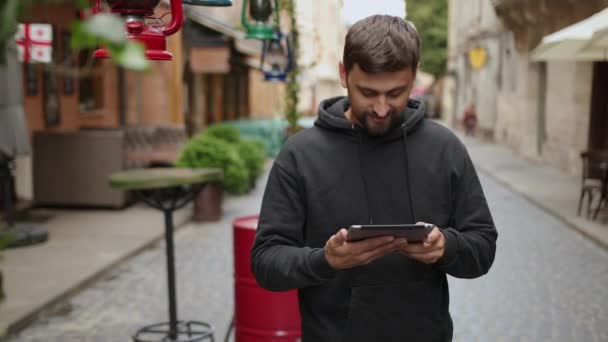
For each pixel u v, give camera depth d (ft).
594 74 52.06
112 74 47.47
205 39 48.44
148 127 46.11
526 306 19.72
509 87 84.17
